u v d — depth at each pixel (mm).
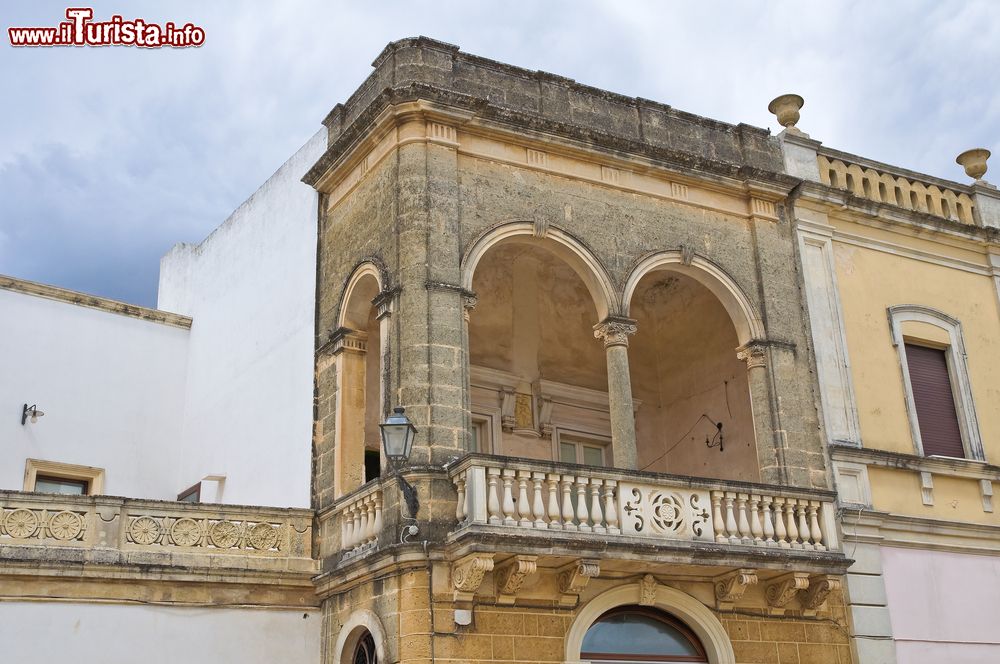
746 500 16078
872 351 19562
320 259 18625
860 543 17734
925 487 18922
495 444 19156
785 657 16562
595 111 18312
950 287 21188
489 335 19812
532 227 16891
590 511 14914
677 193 18516
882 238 20688
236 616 15766
